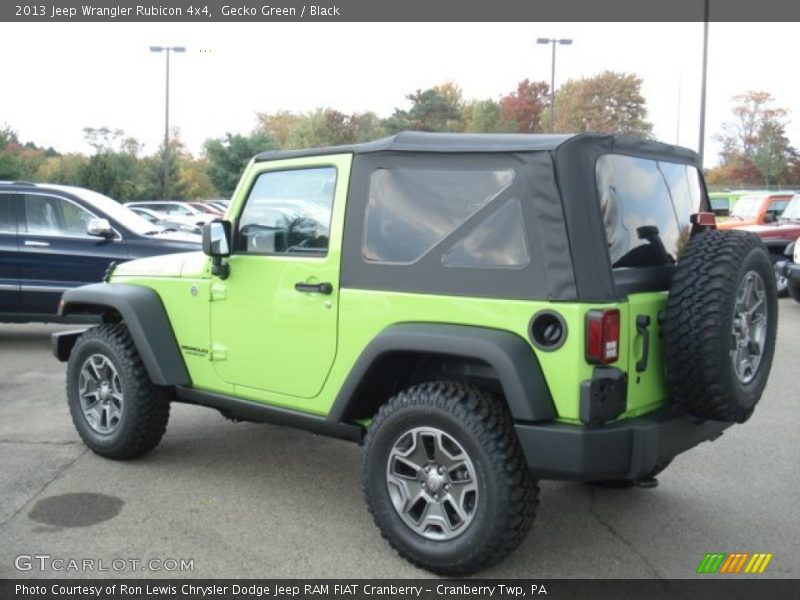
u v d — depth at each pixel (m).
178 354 4.96
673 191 4.21
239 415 4.75
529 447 3.43
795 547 4.11
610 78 51.75
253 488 4.86
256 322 4.49
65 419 6.34
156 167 41.06
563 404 3.41
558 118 52.72
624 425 3.49
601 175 3.62
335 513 4.49
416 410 3.69
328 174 4.23
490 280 3.58
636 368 3.58
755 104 54.78
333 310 4.10
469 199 3.71
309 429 4.36
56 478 4.98
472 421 3.54
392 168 3.96
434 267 3.75
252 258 4.49
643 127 51.69
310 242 4.27
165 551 3.99
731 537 4.22
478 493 3.55
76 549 3.99
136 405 5.08
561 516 4.49
